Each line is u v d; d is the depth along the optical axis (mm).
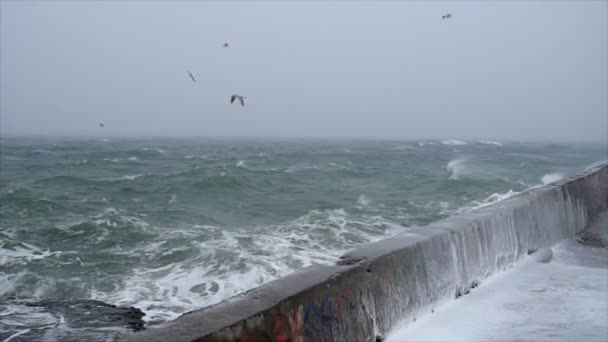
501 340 4266
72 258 9000
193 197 17438
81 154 43688
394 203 16281
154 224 12078
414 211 14617
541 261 7043
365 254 4453
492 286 5773
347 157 46344
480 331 4469
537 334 4375
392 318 4375
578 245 8289
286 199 17328
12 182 20969
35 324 6012
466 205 15836
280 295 3414
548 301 5254
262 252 9156
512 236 6715
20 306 6656
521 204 7117
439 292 5098
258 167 31984
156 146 69125
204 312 3125
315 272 3914
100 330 5824
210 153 50906
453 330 4492
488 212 6504
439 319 4762
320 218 12867
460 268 5512
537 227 7508
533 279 6062
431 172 28547
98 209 14625
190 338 2732
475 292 5566
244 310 3152
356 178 24828
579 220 9430
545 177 25375
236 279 7633
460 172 28250
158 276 7922
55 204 14688
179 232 11008
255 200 17016
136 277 7891
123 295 7066
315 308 3570
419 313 4770
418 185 22016
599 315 4840
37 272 8172
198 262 8586
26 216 13219
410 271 4707
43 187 19391
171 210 14305
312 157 45562
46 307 6617
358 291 4020
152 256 9086
